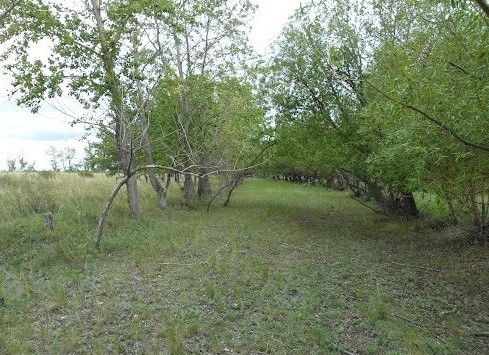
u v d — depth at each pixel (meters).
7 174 19.94
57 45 10.10
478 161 5.38
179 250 9.37
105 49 9.82
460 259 8.70
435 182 6.71
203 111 16.66
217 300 6.25
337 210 17.86
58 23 9.95
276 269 8.02
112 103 10.17
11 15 9.94
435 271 7.96
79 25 10.20
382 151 8.69
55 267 7.70
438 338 5.10
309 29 12.47
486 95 4.21
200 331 5.20
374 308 5.96
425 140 5.06
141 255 8.70
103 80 9.91
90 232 10.50
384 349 4.80
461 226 10.45
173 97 15.38
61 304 5.87
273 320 5.56
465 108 4.40
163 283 7.00
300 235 11.70
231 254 9.13
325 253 9.52
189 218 14.38
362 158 12.48
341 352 4.74
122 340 4.94
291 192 28.23
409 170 8.44
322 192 28.30
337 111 13.45
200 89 16.31
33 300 6.11
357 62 12.50
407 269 8.15
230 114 16.38
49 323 5.36
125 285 6.86
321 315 5.75
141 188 20.06
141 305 5.96
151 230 11.47
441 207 9.59
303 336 5.07
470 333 5.23
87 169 19.61
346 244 10.54
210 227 12.58
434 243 10.29
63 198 13.59
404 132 5.43
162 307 5.94
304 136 14.53
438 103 4.45
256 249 9.77
